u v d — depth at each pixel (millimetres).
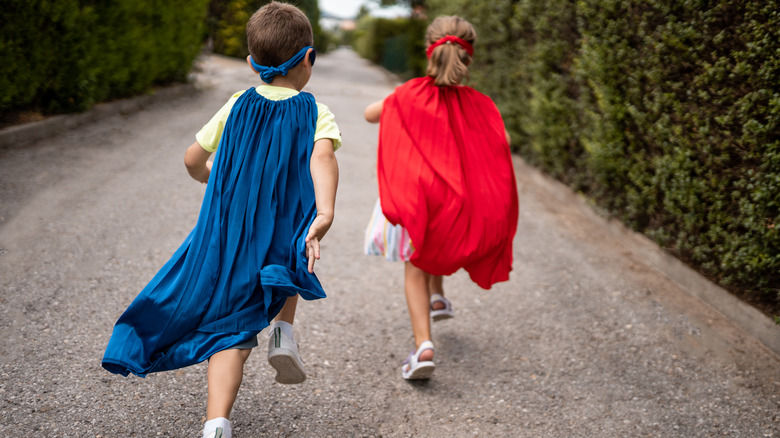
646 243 4535
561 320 3555
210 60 14141
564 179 6055
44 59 5613
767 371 3051
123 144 6082
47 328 2793
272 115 1929
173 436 2203
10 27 5059
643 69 4215
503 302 3764
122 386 2469
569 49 5559
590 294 3924
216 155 1922
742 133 3311
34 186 4523
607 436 2480
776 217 3100
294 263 1841
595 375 2969
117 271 3461
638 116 4277
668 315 3652
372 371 2881
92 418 2240
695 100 3682
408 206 2615
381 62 29625
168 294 1780
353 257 4238
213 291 1779
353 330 3252
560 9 5629
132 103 7785
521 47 6770
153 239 3955
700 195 3736
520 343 3270
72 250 3621
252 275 1796
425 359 2652
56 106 6207
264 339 3074
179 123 7391
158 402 2396
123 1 6930
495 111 2861
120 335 1763
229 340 1739
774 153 3045
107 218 4168
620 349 3238
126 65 7562
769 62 3010
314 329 3199
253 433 2293
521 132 7125
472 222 2668
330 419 2457
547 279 4133
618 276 4230
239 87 11180
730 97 3371
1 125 5574
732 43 3326
